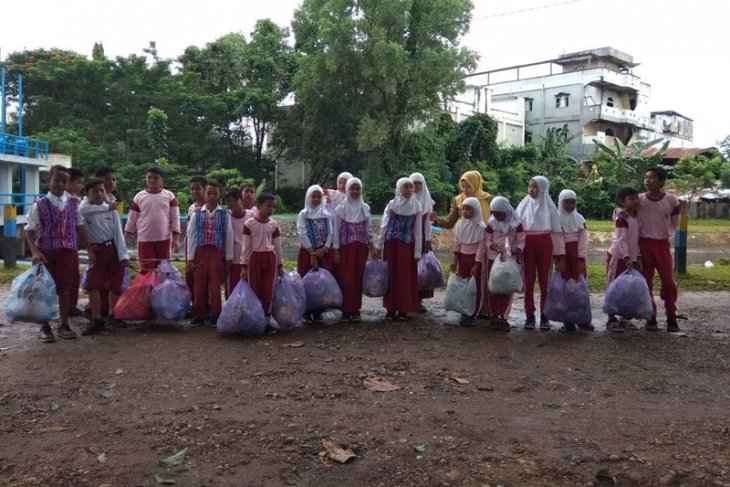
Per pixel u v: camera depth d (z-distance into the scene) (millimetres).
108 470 3043
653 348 5668
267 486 2906
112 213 6262
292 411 3883
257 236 6141
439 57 27562
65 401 4062
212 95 33219
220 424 3650
